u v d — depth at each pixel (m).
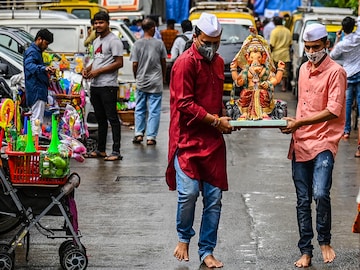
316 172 8.89
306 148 8.92
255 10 45.19
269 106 8.87
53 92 14.23
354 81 17.83
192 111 8.59
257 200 12.39
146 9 37.72
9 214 8.73
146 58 17.41
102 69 15.30
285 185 13.49
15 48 17.98
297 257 9.47
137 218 11.23
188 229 9.03
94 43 15.48
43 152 8.48
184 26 20.84
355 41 17.47
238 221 11.10
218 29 8.56
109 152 16.62
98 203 12.10
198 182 8.84
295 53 28.83
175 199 12.41
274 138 18.73
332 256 9.06
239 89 10.19
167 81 32.78
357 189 13.28
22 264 9.13
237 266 9.11
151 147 17.31
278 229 10.70
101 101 15.55
